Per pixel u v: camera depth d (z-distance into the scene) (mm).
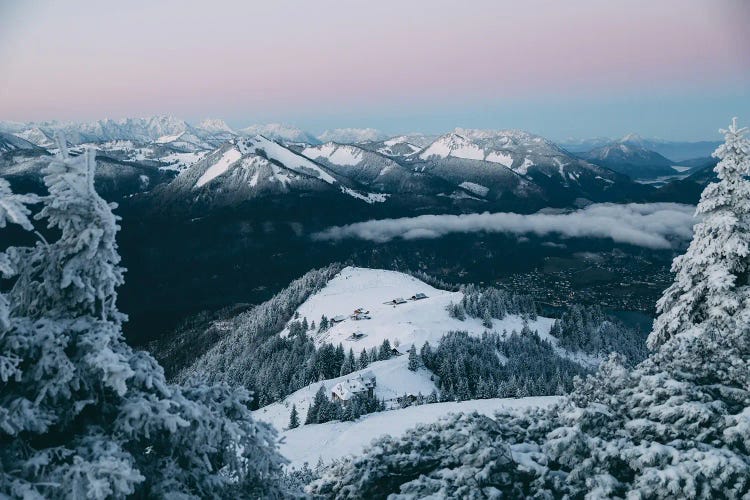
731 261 18922
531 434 13883
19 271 8258
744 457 11789
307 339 136625
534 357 121812
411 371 97938
